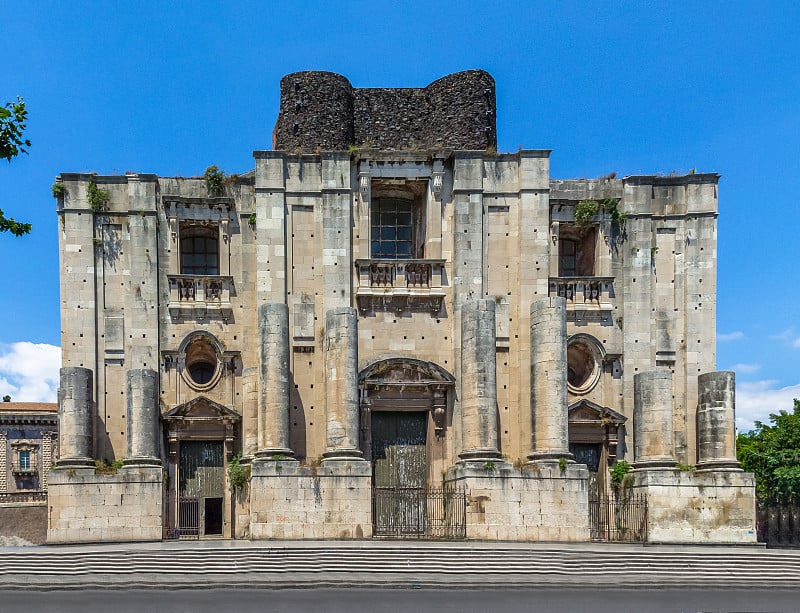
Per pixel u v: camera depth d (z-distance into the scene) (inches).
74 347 1620.3
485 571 1251.2
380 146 1827.0
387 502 1609.3
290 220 1663.4
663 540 1513.3
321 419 1622.8
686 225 1733.5
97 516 1455.5
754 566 1296.8
